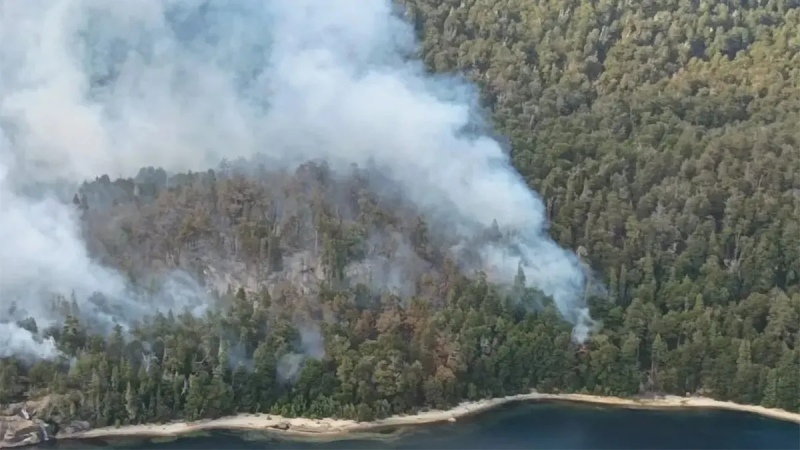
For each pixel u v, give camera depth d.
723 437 184.62
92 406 184.50
